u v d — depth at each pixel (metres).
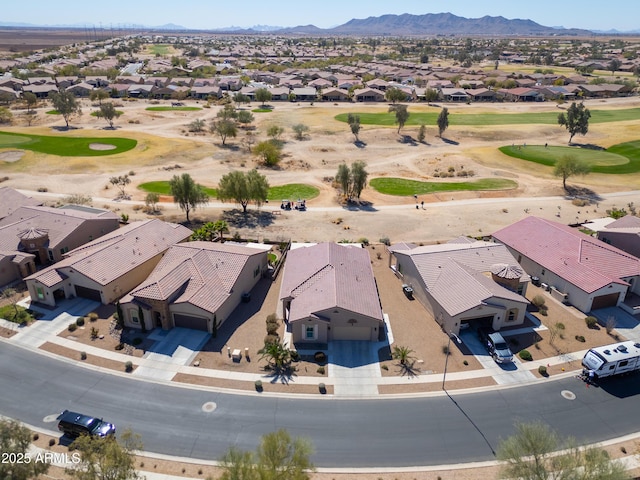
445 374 39.16
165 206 78.06
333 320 42.59
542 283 54.25
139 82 193.50
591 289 48.06
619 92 187.88
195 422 33.56
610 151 113.94
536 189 89.25
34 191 82.88
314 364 40.19
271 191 87.38
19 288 51.94
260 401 35.75
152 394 36.22
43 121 134.38
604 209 79.00
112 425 31.86
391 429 33.25
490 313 44.31
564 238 56.59
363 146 118.88
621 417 34.81
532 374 39.34
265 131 131.00
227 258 50.94
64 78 192.88
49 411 34.38
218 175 95.12
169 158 104.94
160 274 46.91
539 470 26.25
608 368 37.97
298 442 26.05
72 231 58.59
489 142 123.44
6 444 25.53
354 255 55.28
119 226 68.00
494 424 33.88
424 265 50.62
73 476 27.42
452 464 30.52
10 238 56.38
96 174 93.31
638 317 48.25
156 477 29.17
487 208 79.94
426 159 108.44
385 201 83.31
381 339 43.88
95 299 49.31
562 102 174.12
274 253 62.16
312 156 110.06
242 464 25.08
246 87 186.88
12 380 37.38
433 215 76.81
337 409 35.09
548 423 34.09
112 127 130.12
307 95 181.00
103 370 38.84
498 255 52.72
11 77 191.25
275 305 49.62
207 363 39.94
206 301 44.28
